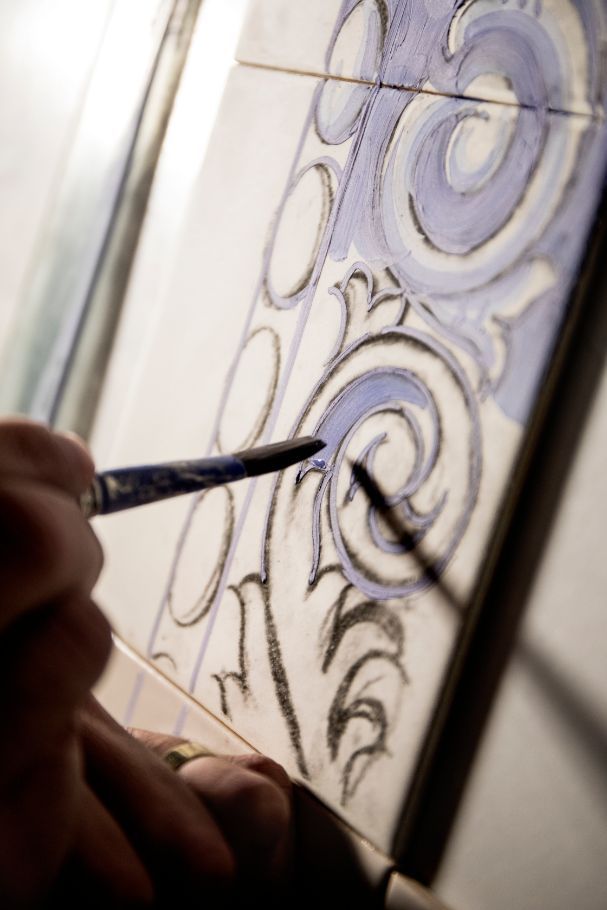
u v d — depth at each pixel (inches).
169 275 18.2
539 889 10.9
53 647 7.9
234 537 15.4
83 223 21.2
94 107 21.6
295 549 14.3
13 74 23.9
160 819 11.5
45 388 21.1
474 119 13.0
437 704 12.0
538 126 12.2
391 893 11.9
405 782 12.1
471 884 11.5
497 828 11.4
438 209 13.2
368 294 14.0
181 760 13.5
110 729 12.5
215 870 11.4
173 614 16.3
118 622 17.4
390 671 12.6
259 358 15.7
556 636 11.3
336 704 13.1
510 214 12.3
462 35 13.4
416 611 12.4
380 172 14.2
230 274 16.8
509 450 11.8
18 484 7.8
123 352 20.0
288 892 12.7
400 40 14.4
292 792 13.3
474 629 12.0
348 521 13.5
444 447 12.5
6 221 23.0
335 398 14.1
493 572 11.9
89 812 10.5
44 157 22.6
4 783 8.1
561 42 12.1
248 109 17.2
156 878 11.2
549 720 11.2
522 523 11.9
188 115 19.6
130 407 18.3
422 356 13.0
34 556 7.4
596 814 10.7
